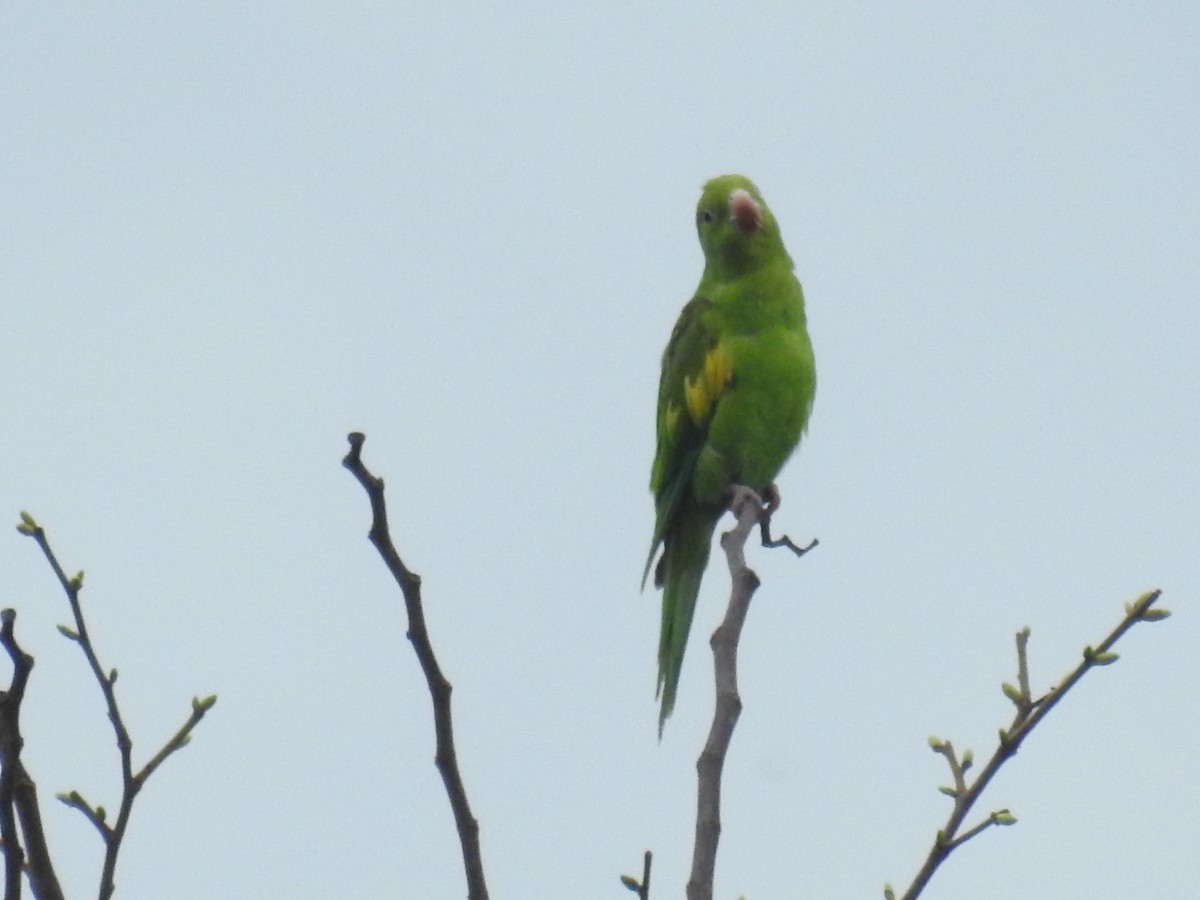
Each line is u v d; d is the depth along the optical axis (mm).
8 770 4707
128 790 5172
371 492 4773
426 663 4926
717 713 5355
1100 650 5582
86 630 5383
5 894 4637
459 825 4961
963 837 5391
